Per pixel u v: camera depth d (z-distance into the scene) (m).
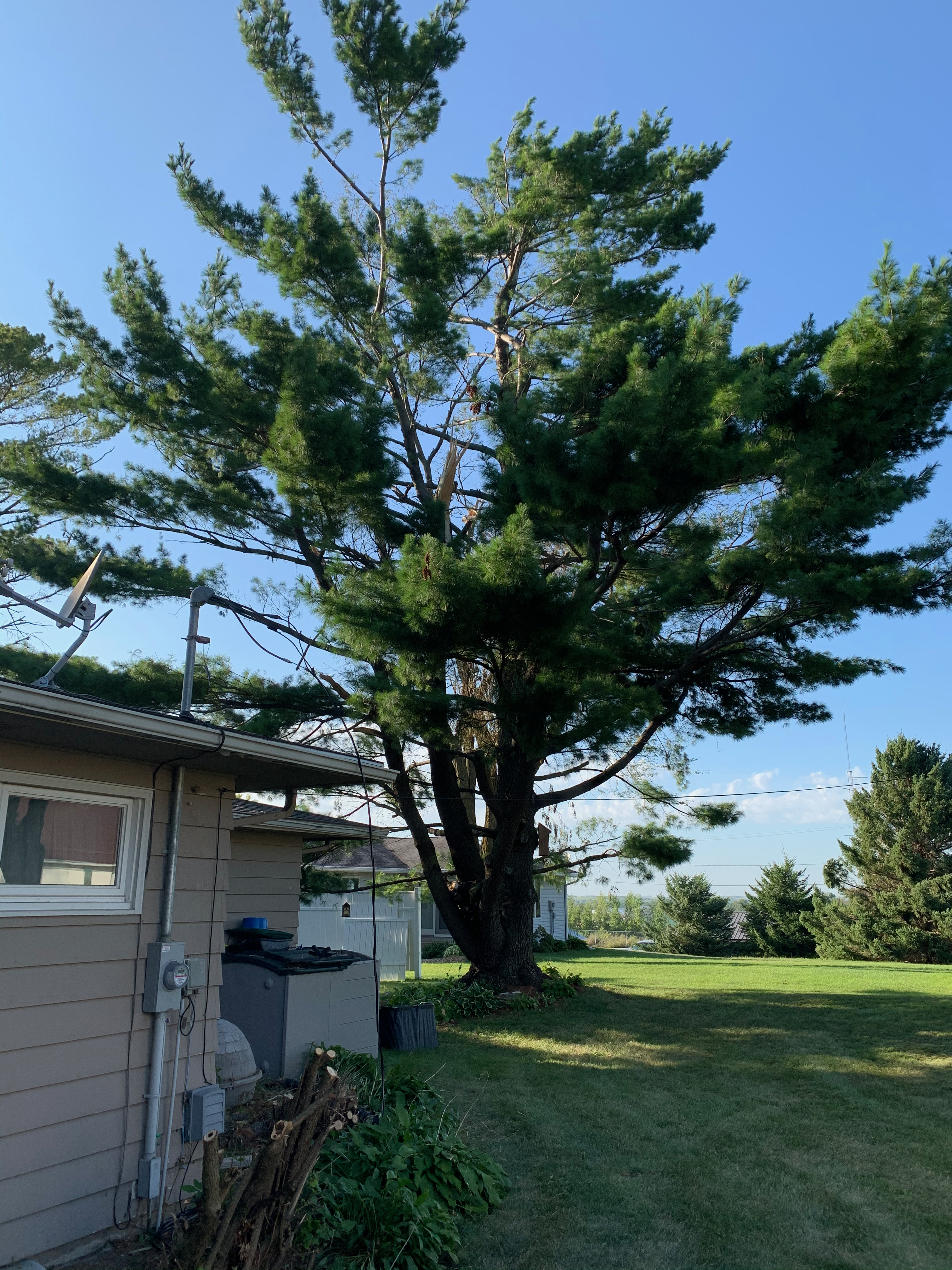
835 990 14.95
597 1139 6.76
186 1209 4.73
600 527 9.91
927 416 11.14
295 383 10.44
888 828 32.59
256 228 13.62
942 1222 5.29
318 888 15.07
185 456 12.61
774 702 12.40
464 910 13.62
